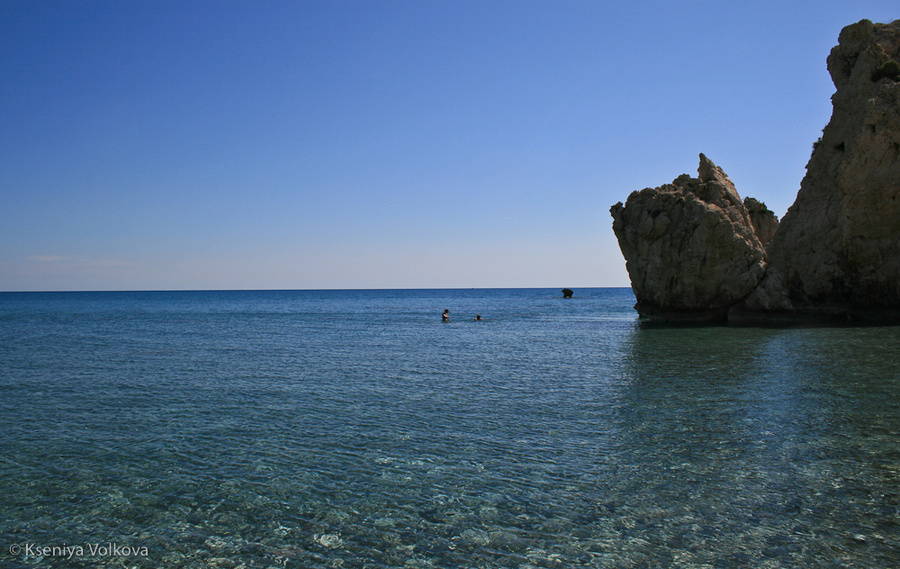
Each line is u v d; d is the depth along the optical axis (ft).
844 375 71.10
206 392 68.95
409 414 56.75
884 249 131.34
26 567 27.71
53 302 504.43
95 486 37.81
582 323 189.78
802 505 33.19
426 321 213.87
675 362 87.10
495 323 197.47
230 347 120.88
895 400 57.72
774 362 83.10
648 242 162.30
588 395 64.64
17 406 61.57
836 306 142.10
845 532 29.89
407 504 34.50
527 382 74.08
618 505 33.83
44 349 117.19
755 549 28.37
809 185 155.74
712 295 152.66
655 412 55.42
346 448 45.60
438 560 27.94
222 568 27.50
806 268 149.07
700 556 27.86
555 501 34.60
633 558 27.81
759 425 49.80
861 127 127.34
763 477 37.55
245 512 33.63
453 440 47.44
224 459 43.14
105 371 86.28
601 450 44.06
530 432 49.55
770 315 146.00
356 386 72.38
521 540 29.81
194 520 32.68
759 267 148.66
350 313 287.89
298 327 184.03
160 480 38.83
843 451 42.34
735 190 166.40
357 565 27.61
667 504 33.78
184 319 234.58
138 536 30.83
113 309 348.38
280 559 28.27
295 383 74.90
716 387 66.54
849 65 145.59
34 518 33.09
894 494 34.45
